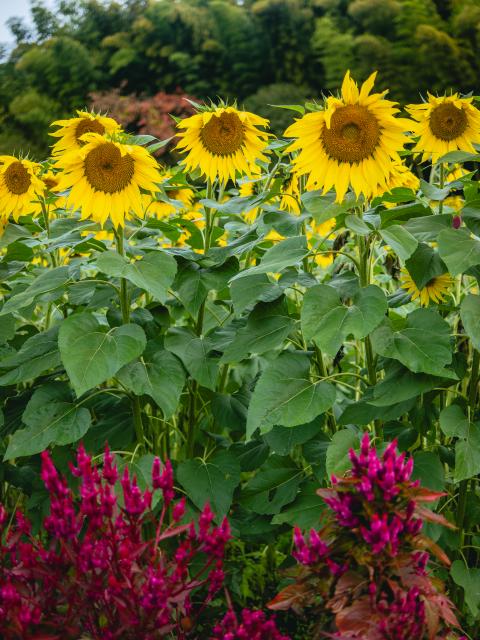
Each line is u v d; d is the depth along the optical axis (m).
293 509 2.60
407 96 15.89
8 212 3.14
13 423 2.81
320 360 2.85
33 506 2.73
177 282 2.74
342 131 2.50
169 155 11.52
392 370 2.45
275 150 2.99
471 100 2.78
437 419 2.80
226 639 1.75
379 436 2.62
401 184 2.99
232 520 2.81
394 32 17.69
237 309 2.60
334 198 2.55
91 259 3.05
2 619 1.71
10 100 18.17
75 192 2.65
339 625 1.70
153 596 1.75
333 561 1.92
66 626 1.78
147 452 3.00
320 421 2.59
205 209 3.00
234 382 3.30
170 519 2.76
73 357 2.38
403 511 1.82
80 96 17.97
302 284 2.62
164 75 19.16
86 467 1.93
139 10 20.19
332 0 19.02
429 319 2.42
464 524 2.65
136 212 2.67
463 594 2.70
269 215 2.74
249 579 3.18
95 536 1.92
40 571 1.84
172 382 2.55
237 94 19.00
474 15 15.98
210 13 19.31
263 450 2.82
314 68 18.70
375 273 3.75
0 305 3.18
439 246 2.31
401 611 1.73
